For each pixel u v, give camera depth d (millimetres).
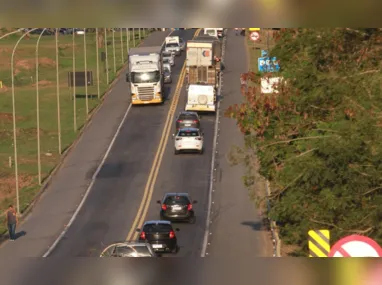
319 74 63531
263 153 71625
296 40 65812
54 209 151875
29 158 191875
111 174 174625
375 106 58906
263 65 76500
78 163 185500
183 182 166500
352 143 57781
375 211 58844
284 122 68875
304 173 61594
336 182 60344
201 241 127812
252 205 148500
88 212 148500
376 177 58094
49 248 127562
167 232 116125
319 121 65062
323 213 62500
